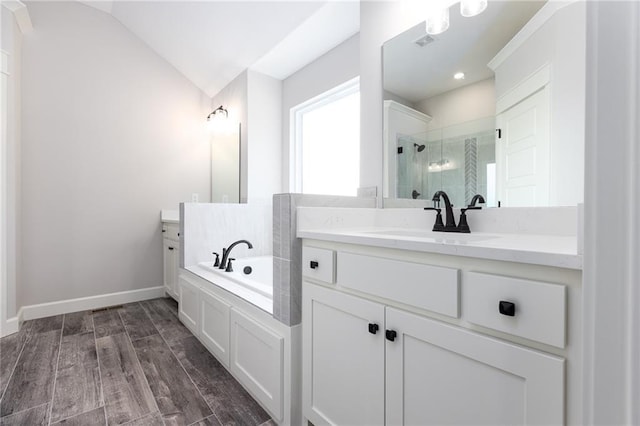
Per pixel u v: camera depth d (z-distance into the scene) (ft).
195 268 7.78
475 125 4.26
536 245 2.59
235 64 9.23
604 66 1.19
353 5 6.35
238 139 9.68
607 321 1.18
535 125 3.65
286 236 4.19
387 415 3.02
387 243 2.99
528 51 3.72
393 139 5.31
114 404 4.57
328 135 8.76
